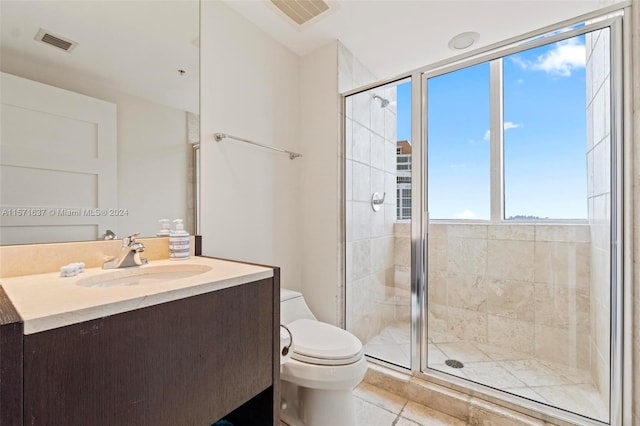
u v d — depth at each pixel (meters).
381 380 1.73
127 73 1.21
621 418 1.27
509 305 1.93
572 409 1.40
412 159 1.92
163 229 1.31
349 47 1.95
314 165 2.01
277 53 1.88
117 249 1.16
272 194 1.85
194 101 1.43
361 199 2.12
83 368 0.57
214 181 1.52
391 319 2.09
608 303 1.37
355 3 1.54
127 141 1.21
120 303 0.62
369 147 2.17
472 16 1.62
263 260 1.78
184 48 1.40
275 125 1.88
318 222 1.99
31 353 0.51
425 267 1.90
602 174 1.42
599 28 1.36
